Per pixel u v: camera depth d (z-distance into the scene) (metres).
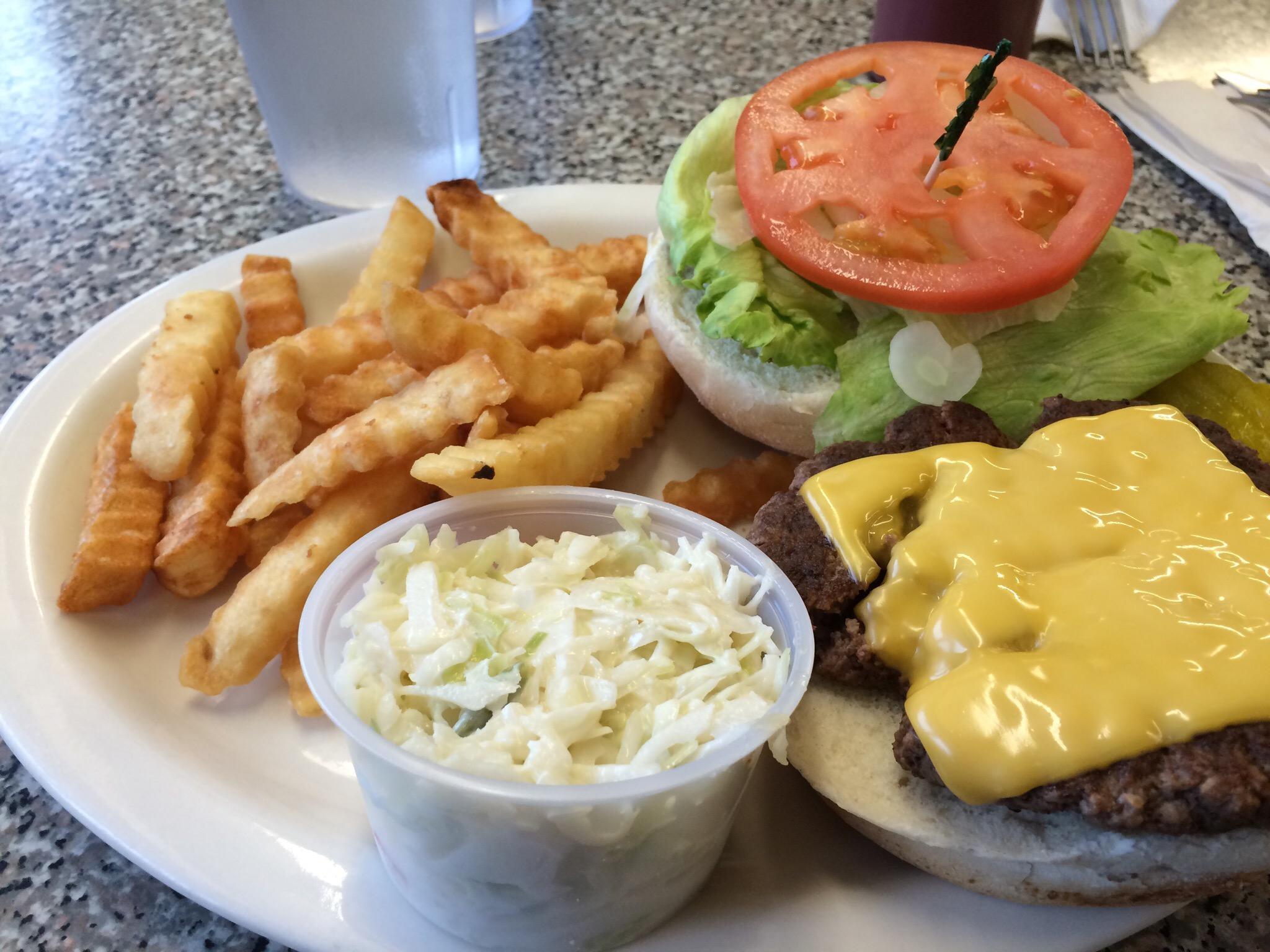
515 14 0.40
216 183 0.33
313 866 0.16
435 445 0.20
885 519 0.16
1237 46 0.39
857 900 0.16
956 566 0.15
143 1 0.44
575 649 0.15
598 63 0.39
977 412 0.18
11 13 0.43
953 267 0.20
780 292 0.22
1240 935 0.16
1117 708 0.13
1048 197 0.21
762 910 0.16
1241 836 0.14
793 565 0.16
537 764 0.14
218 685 0.18
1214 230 0.31
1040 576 0.15
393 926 0.15
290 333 0.24
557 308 0.23
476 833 0.14
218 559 0.20
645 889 0.14
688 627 0.15
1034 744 0.13
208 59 0.40
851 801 0.15
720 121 0.24
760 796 0.17
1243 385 0.21
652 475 0.24
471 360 0.20
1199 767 0.13
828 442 0.21
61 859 0.16
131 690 0.19
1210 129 0.32
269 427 0.21
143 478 0.21
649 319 0.24
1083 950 0.15
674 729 0.14
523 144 0.34
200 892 0.15
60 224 0.31
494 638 0.15
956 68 0.23
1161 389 0.22
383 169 0.30
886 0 0.33
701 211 0.23
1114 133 0.22
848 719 0.16
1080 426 0.17
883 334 0.21
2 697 0.17
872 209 0.21
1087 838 0.14
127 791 0.16
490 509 0.18
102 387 0.23
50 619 0.19
